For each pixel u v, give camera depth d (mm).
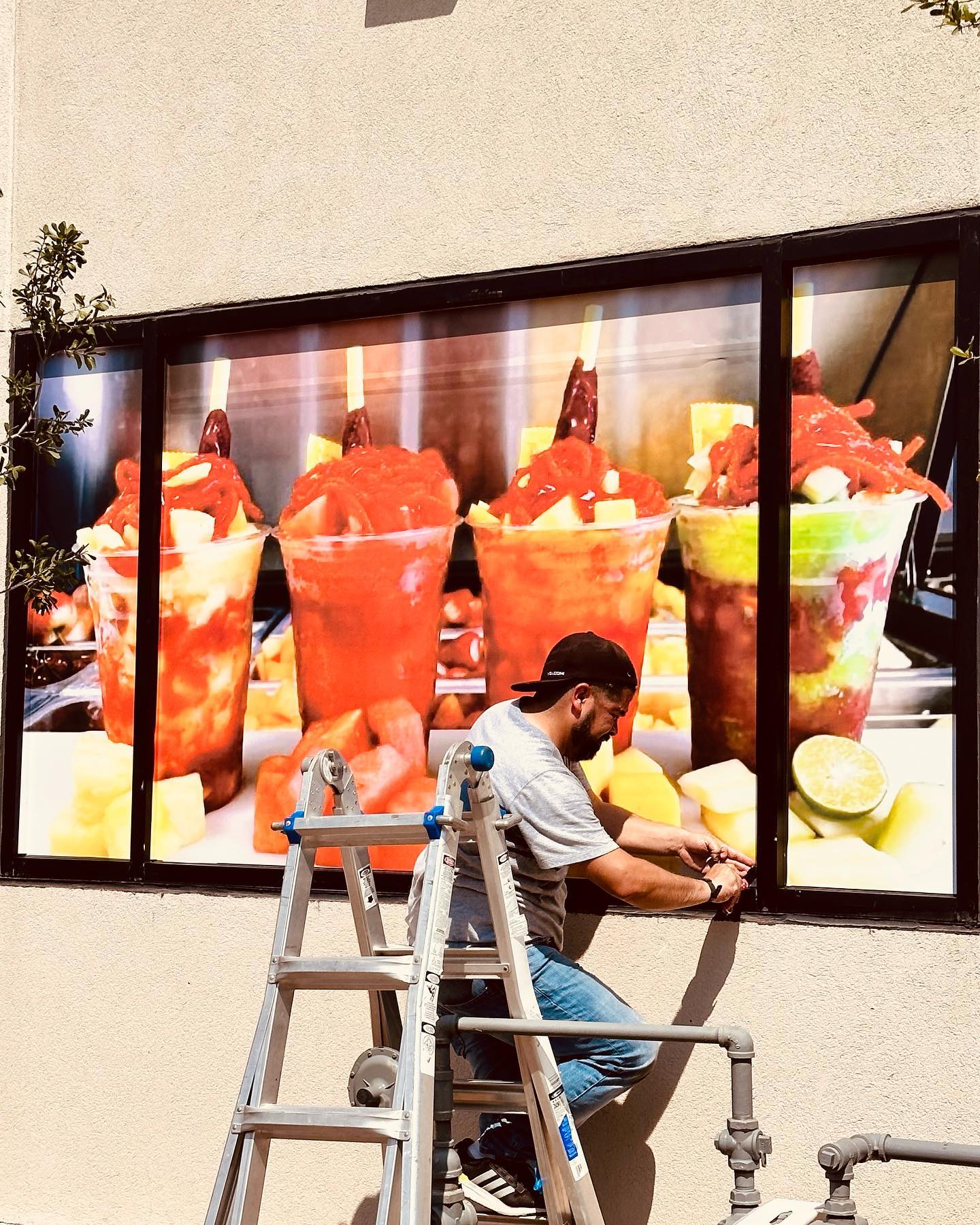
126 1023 5234
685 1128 4324
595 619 4711
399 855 4887
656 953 4395
